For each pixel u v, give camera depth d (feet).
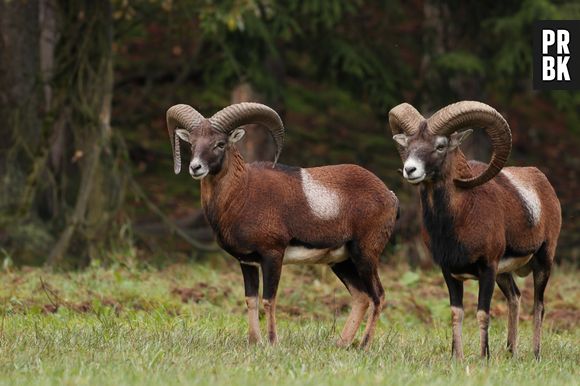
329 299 179.42
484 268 128.57
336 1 247.29
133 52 335.88
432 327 170.30
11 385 100.78
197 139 130.82
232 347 127.24
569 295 198.39
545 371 119.96
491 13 266.36
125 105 313.53
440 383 105.50
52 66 238.27
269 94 254.68
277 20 245.45
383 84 266.57
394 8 274.98
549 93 269.23
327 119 363.35
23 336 128.26
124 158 229.45
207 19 226.58
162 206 296.71
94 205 221.46
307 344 132.98
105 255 212.64
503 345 140.67
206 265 214.69
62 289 171.53
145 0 249.34
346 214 137.18
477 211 127.65
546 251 138.51
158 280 185.06
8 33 236.02
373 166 331.57
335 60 259.60
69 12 225.35
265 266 133.28
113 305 164.04
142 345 123.44
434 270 222.07
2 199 228.22
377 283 140.05
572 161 380.58
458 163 127.54
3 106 235.81
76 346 122.62
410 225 251.19
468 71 256.11
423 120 127.24
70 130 246.47
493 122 124.88
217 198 132.16
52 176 230.27
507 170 136.77
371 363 118.32
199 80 319.68
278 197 133.80
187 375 105.29
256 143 274.36
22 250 220.84
